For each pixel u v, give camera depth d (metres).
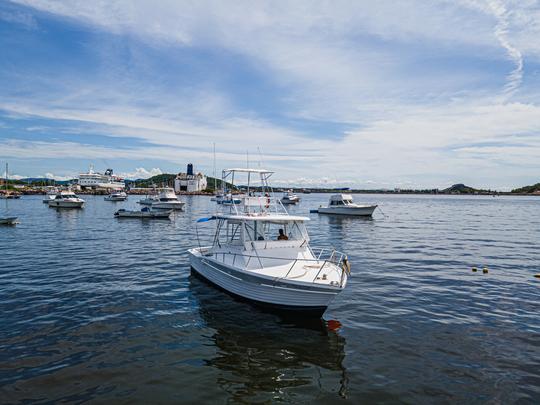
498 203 133.50
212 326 12.37
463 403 7.97
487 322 12.65
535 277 19.16
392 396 8.27
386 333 11.74
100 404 7.90
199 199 156.25
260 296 13.85
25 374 9.05
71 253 26.56
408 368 9.52
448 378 9.01
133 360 9.91
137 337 11.41
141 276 19.25
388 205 114.31
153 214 59.06
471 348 10.64
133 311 13.73
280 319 13.04
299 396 8.33
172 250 28.19
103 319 12.87
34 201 115.62
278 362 9.90
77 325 12.28
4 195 134.75
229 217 16.00
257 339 11.36
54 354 10.16
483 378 8.99
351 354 10.34
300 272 13.62
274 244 15.28
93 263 22.77
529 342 11.04
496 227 46.00
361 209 64.56
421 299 15.20
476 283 17.83
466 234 38.50
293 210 86.00
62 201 83.25
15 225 47.19
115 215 59.50
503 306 14.36
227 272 15.07
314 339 11.34
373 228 45.12
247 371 9.42
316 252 26.80
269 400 8.19
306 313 13.12
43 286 17.08
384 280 18.33
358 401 8.12
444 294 15.91
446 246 30.02
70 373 9.15
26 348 10.49
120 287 17.00
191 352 10.45
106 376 9.06
